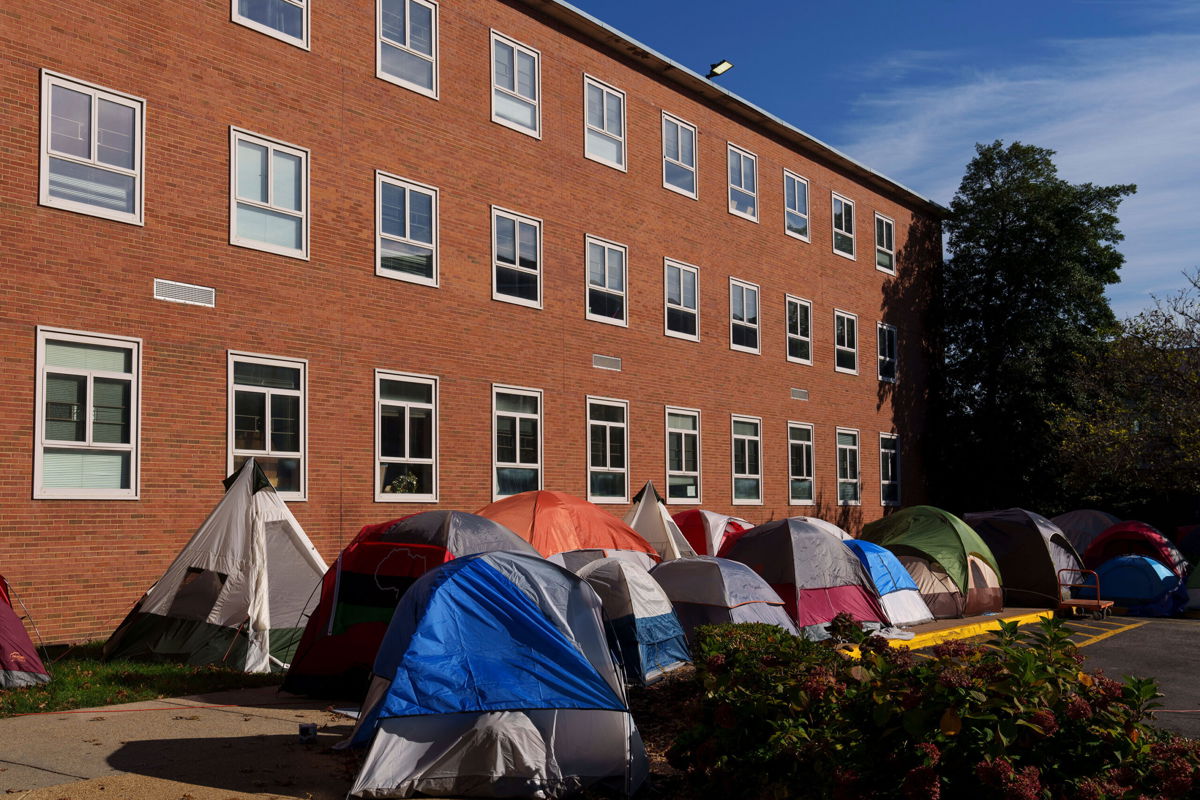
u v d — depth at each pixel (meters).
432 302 18.78
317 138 17.14
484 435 19.55
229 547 12.88
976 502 35.12
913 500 34.31
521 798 7.54
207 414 15.20
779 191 29.06
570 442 21.47
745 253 27.41
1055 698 6.09
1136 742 6.05
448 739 7.65
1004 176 36.19
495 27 20.66
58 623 13.35
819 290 30.42
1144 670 14.56
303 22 17.14
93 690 10.69
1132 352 29.47
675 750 7.79
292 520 13.44
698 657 8.66
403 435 18.08
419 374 18.41
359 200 17.72
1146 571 22.58
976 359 35.22
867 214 33.12
